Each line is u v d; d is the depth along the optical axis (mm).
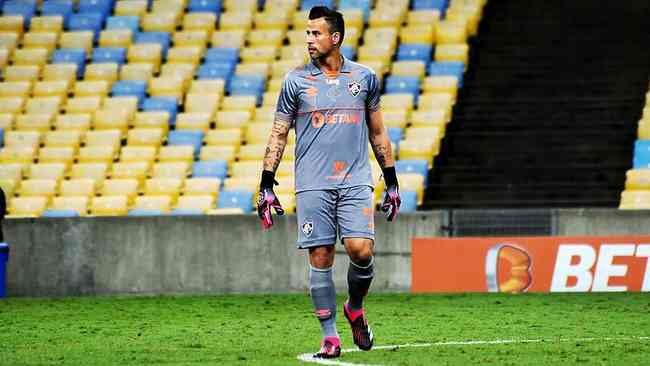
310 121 29312
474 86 76750
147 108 76438
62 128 75562
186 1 85812
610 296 51688
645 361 29281
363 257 29359
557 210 55156
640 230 54625
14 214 68625
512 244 54312
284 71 78562
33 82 79188
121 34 82938
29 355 31641
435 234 55688
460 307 47531
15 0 86500
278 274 56594
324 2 84062
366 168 29562
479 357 30094
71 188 69750
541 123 72125
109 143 73688
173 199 68438
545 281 54000
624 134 70250
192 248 56844
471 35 81750
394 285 55812
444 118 71688
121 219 56938
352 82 29469
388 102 73125
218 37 82000
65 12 86375
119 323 42281
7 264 57094
